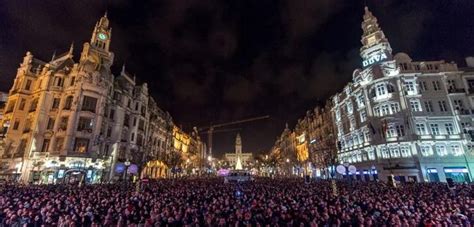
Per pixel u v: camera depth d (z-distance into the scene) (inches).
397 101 1739.7
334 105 2561.5
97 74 1903.3
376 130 1815.9
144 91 2529.5
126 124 2207.2
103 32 2206.0
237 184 1505.9
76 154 1668.3
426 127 1656.0
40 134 1721.2
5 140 1737.2
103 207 633.6
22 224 508.1
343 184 1407.5
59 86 1860.2
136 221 553.9
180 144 3848.4
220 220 509.4
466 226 520.4
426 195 821.2
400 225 490.3
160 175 2864.2
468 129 1617.9
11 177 1573.6
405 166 1610.5
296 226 531.2
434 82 1772.9
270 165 5300.2
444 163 1569.9
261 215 548.1
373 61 1996.8
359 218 511.2
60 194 809.5
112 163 1941.4
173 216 552.4
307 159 3395.7
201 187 1239.5
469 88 1733.5
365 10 2228.1
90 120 1808.6
